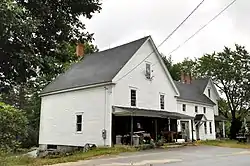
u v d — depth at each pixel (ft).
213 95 140.77
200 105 121.49
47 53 37.63
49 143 88.63
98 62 90.43
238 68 133.59
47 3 35.60
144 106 82.69
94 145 71.56
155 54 89.81
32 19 31.42
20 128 69.26
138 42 86.89
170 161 45.09
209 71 139.74
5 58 32.09
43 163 44.62
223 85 137.39
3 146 60.49
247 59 132.67
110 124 71.51
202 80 141.38
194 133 113.09
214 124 129.29
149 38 87.40
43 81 120.37
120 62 80.89
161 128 88.53
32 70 34.12
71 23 38.88
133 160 46.55
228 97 137.59
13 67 33.14
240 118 137.08
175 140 86.58
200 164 41.29
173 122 95.40
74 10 37.63
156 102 87.61
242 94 133.90
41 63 35.14
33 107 126.00
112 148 63.82
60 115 86.74
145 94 83.82
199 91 133.08
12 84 36.91
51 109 90.84
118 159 48.29
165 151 63.46
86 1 37.06
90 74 84.84
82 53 100.99
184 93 117.50
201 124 116.98
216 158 50.19
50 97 92.32
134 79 80.69
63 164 43.32
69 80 89.81
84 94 80.23
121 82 76.13
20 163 43.96
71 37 39.50
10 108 68.08
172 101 95.14
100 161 45.88
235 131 129.39
